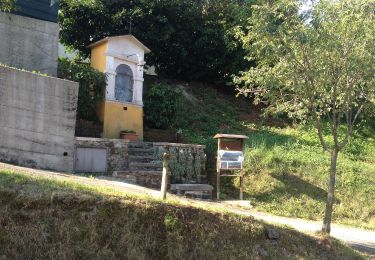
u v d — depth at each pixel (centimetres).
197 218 733
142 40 2012
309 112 950
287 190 1430
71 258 624
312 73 870
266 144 1673
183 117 1862
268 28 846
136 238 673
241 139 1394
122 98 1611
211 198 1343
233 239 755
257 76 920
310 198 1412
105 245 653
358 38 854
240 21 1931
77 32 1961
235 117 2050
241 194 1370
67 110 1248
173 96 1748
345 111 921
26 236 617
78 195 670
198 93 2186
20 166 1080
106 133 1535
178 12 2070
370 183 1522
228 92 2298
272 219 1174
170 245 691
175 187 1308
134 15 1947
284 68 883
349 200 1442
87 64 1694
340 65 865
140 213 691
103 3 1948
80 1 1902
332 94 892
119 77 1609
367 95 901
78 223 651
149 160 1411
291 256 790
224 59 2142
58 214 648
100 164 1338
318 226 1169
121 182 1181
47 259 613
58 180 768
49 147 1204
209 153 1564
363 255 904
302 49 866
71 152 1256
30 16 1480
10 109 1123
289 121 2073
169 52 2116
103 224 664
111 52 1583
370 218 1396
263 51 899
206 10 2256
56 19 1552
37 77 1181
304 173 1505
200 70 2233
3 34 1386
